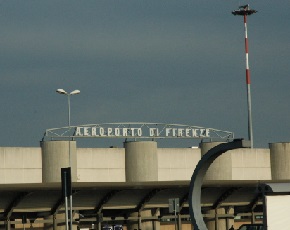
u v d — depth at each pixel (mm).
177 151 193250
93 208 139750
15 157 173000
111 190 137625
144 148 184750
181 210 155250
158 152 190500
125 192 141125
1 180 171375
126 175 185250
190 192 84000
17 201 127500
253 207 159625
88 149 181125
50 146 174125
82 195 135625
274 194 81188
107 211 147750
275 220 81188
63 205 134875
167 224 155250
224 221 157500
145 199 144125
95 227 141625
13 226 136875
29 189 125438
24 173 173375
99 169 182125
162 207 150875
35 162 174625
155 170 186125
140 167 184250
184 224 157000
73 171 174500
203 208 155250
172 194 146125
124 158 185750
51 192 130875
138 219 146500
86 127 186750
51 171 173500
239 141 79125
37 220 134625
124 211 147875
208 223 155250
